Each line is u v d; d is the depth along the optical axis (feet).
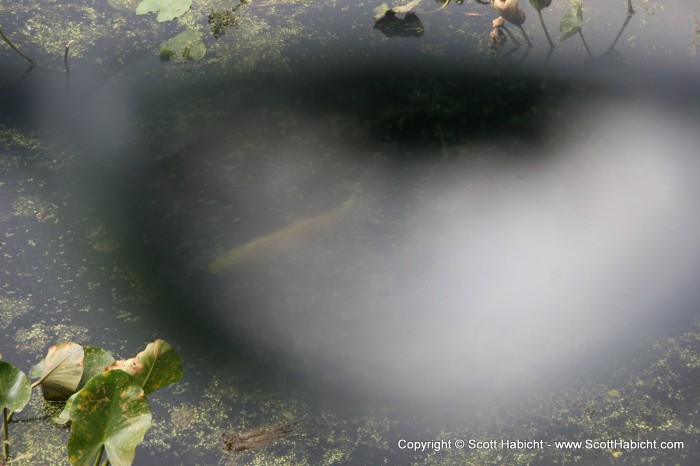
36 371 16.21
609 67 20.93
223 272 17.67
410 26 21.65
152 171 18.88
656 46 21.49
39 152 19.11
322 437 16.15
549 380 16.79
